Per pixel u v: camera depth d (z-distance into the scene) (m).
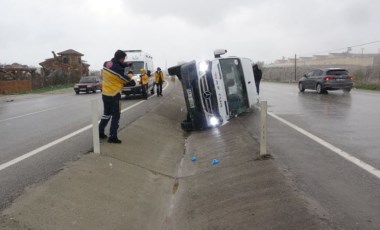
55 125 12.87
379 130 10.36
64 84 53.03
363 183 5.89
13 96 34.69
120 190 6.37
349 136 9.57
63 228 4.77
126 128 10.68
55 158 7.92
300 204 5.02
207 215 5.58
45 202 5.21
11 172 6.99
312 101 19.52
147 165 8.10
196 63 12.30
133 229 5.34
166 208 6.34
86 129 11.62
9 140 10.25
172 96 25.17
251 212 5.18
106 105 8.83
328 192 5.52
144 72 22.64
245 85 12.84
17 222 4.58
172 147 10.40
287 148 8.31
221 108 12.24
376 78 41.06
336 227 4.40
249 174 6.71
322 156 7.57
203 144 10.27
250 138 9.42
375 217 4.67
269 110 15.52
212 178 7.11
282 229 4.54
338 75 24.88
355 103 18.02
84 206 5.45
